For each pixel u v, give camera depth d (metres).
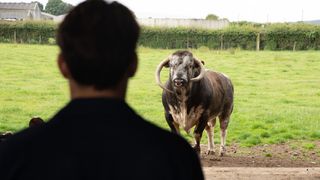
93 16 2.35
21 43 68.31
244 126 23.05
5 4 125.06
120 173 2.25
